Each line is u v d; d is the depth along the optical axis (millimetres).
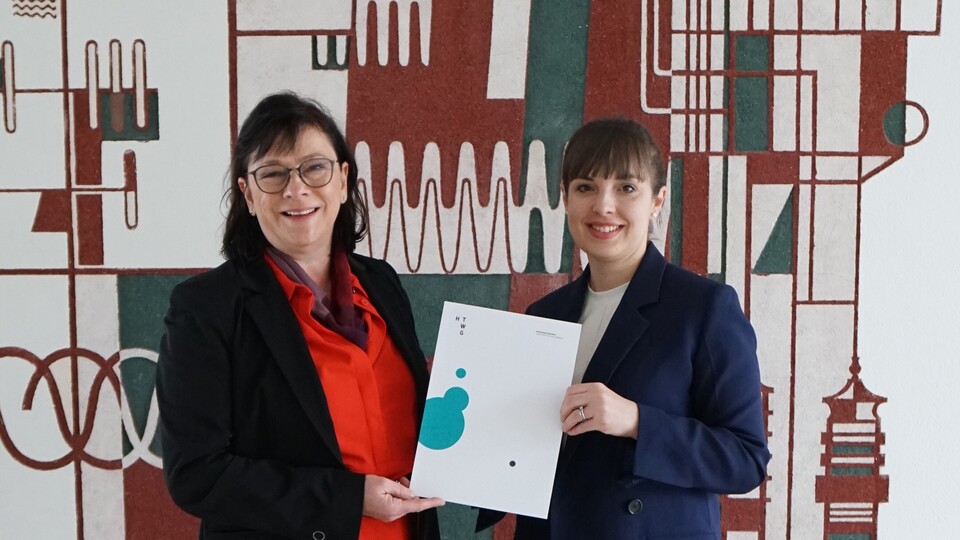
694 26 1996
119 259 2014
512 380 1313
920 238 2002
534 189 2012
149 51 1998
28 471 2016
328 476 1211
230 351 1261
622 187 1298
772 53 1998
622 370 1281
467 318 1335
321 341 1271
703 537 1274
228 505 1209
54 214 2008
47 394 2016
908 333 2006
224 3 1991
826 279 2010
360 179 2010
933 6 1983
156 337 2023
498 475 1293
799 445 2018
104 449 2020
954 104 1995
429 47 1999
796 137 2004
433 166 2012
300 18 1995
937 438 2010
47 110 2004
